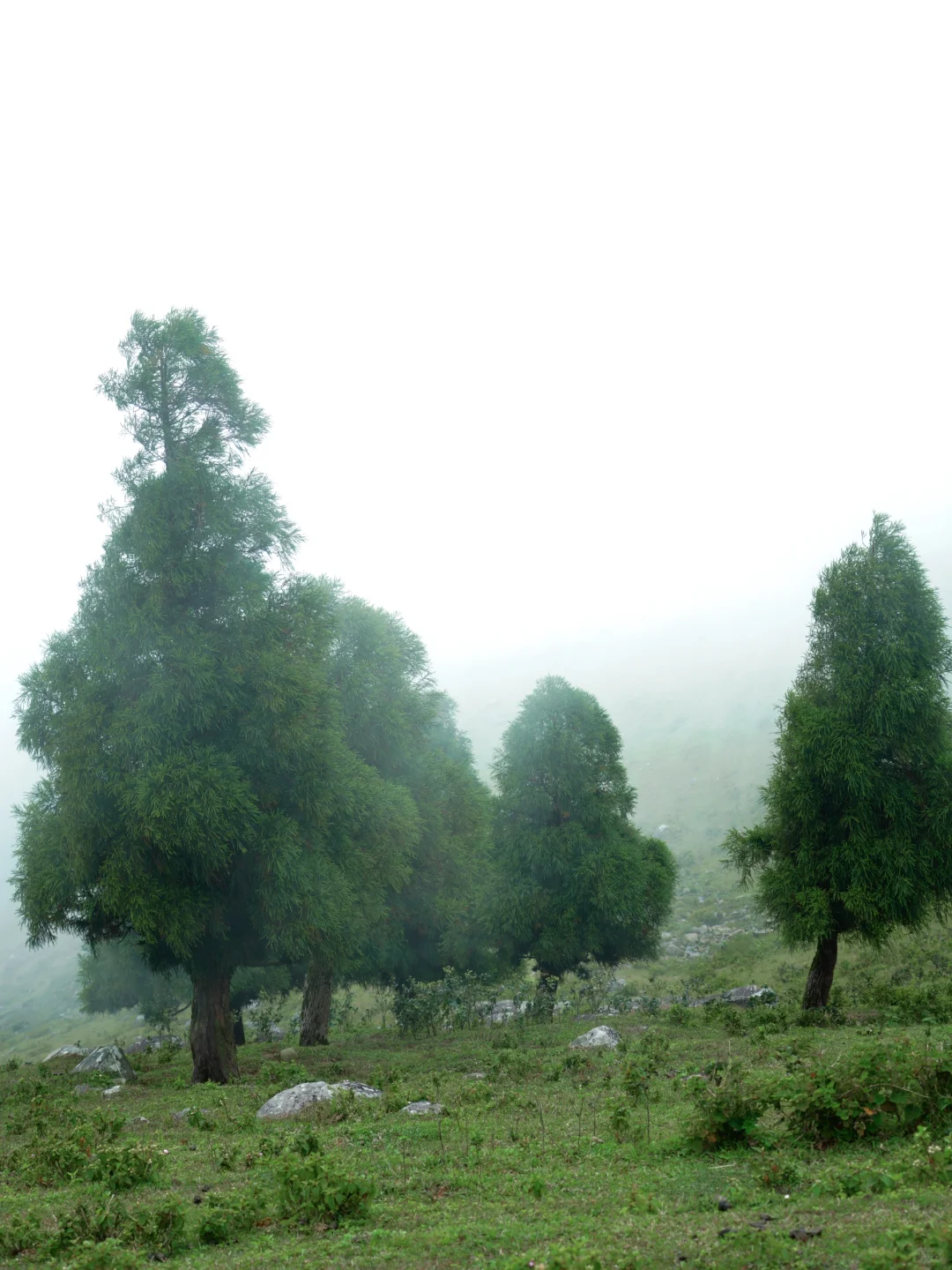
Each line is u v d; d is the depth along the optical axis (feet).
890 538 83.97
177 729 63.77
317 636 72.02
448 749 140.36
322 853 68.69
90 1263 22.71
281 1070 66.69
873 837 79.25
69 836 62.85
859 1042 58.39
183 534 69.21
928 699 78.13
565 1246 20.90
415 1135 38.70
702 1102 32.14
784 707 87.15
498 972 130.21
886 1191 23.02
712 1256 19.49
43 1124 47.19
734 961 150.82
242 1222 26.73
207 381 72.54
